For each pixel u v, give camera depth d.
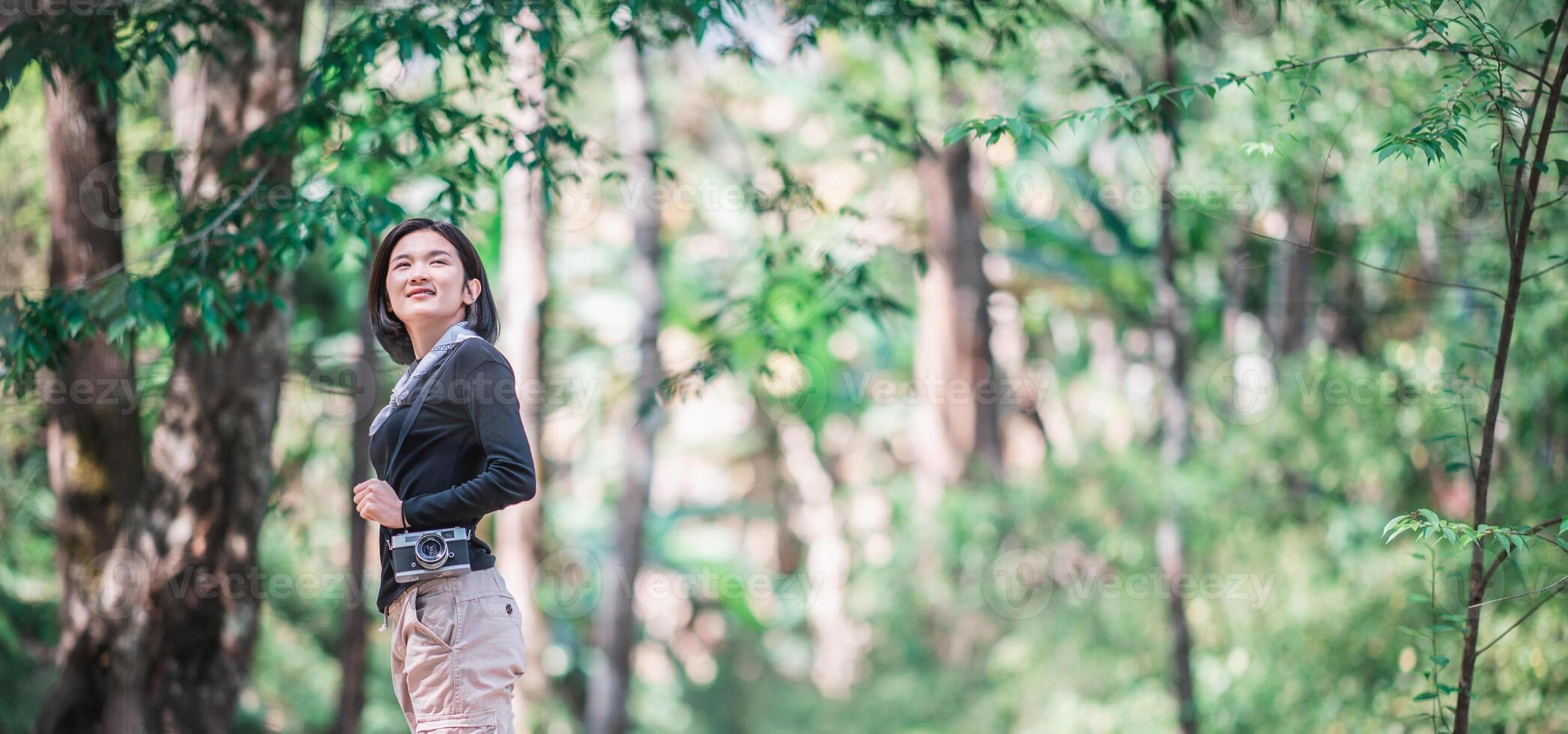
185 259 5.56
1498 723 7.30
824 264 6.95
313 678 11.84
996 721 13.90
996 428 16.42
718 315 7.23
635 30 5.79
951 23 6.21
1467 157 7.27
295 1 6.62
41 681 8.30
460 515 3.08
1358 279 13.12
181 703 6.68
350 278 12.86
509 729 3.20
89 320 5.38
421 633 3.15
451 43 5.42
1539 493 7.82
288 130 5.53
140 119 8.51
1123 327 19.78
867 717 15.47
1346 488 11.16
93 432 6.68
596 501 21.38
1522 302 8.02
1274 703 10.04
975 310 16.23
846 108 7.65
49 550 9.19
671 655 23.36
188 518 6.75
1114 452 12.93
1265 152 4.62
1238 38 8.84
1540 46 6.84
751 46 6.16
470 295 3.44
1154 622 11.92
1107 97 6.39
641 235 14.70
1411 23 6.04
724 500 26.97
